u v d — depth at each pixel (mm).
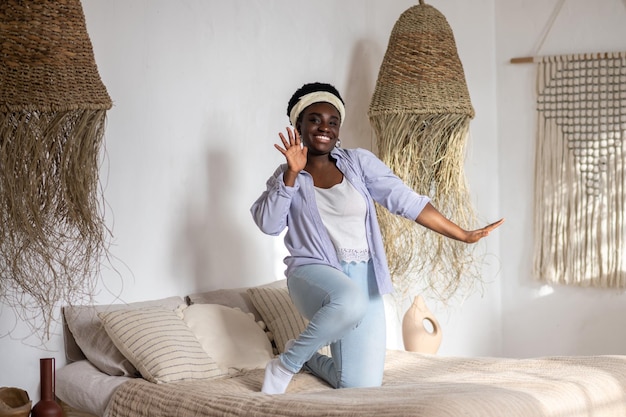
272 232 3461
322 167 3541
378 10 5285
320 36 4934
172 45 4152
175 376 3289
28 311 3568
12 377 3523
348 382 3350
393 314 5289
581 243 5336
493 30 5668
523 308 5582
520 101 5566
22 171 3127
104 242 3828
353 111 5125
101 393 3309
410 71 4594
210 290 4309
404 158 4609
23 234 3201
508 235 5629
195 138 4254
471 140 5629
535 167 5508
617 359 3381
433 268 4840
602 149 5281
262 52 4602
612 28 5297
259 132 4582
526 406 2627
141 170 4004
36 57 3119
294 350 3145
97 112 3275
